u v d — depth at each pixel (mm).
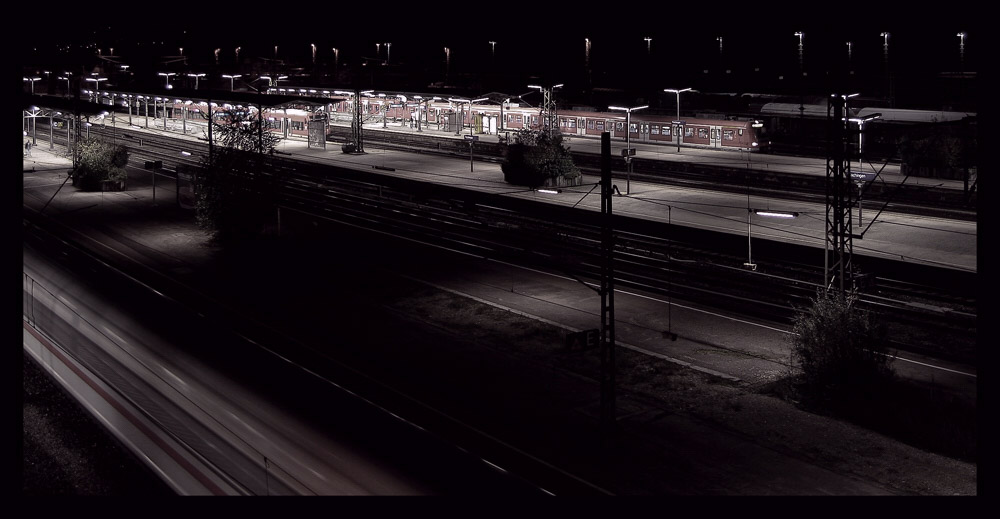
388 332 34031
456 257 45969
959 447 24031
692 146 83312
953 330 32844
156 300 36719
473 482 20406
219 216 48531
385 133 98062
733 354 31297
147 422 23641
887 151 73562
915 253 42781
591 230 51250
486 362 30688
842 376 26891
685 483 21938
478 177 68875
